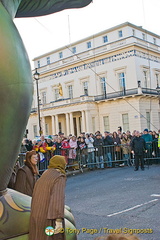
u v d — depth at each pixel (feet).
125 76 107.04
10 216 7.01
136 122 102.68
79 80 121.60
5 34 6.18
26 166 11.33
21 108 6.37
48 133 132.98
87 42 123.44
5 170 6.65
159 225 15.29
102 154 41.29
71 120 117.80
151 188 25.00
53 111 125.29
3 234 6.72
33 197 8.22
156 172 34.32
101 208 19.39
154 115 108.78
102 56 113.50
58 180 8.45
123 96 104.22
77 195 24.09
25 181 10.91
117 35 113.29
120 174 34.73
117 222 16.15
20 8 8.74
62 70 128.88
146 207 18.94
